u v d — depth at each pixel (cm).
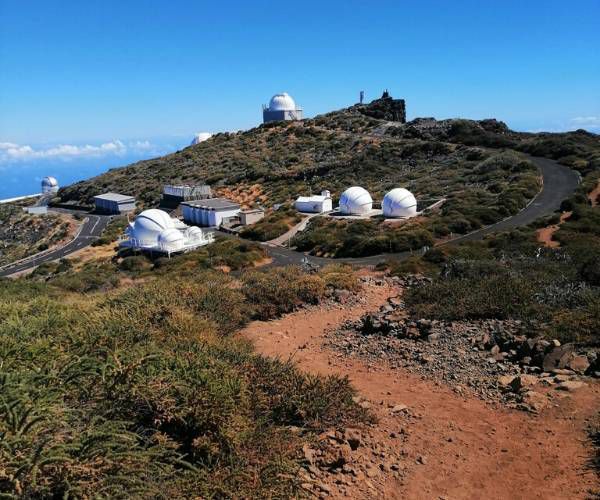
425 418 695
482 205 4506
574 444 599
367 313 1267
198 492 435
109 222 8088
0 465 361
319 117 11681
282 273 1761
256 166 8912
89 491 369
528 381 775
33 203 11769
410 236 3822
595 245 2127
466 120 8956
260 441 529
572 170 5572
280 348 1077
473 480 540
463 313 1102
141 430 489
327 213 5809
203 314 1179
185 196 7900
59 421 416
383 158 8012
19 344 633
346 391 717
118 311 974
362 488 516
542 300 1094
